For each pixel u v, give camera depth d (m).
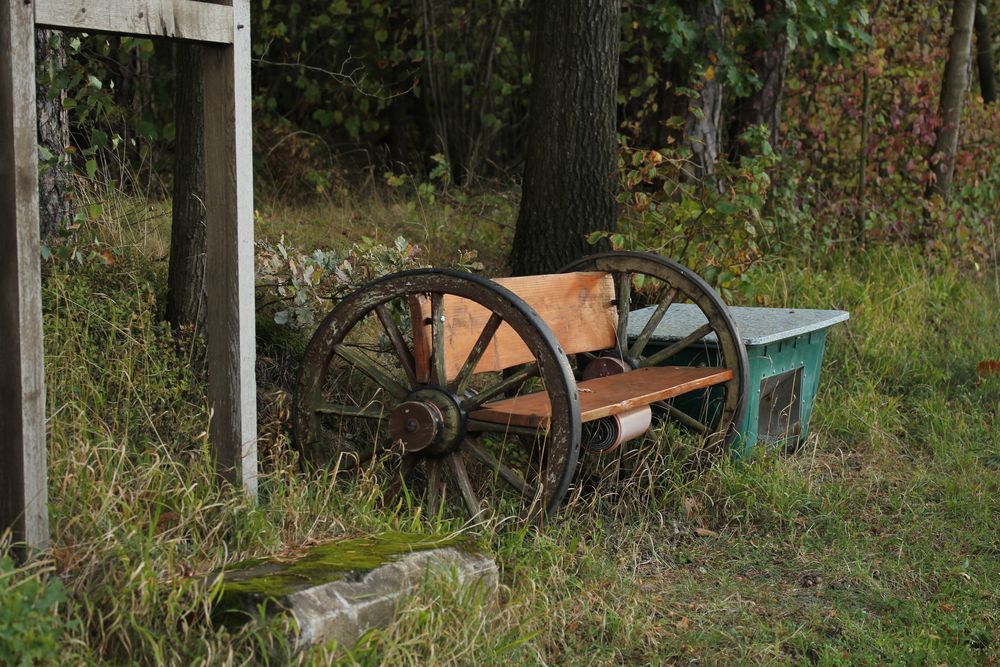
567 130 6.93
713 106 9.24
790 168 9.35
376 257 5.82
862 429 6.30
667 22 8.77
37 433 3.19
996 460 6.00
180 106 5.16
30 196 3.12
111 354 4.74
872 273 9.06
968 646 3.79
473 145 11.92
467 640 3.26
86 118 6.68
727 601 4.15
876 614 4.11
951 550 4.72
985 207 10.98
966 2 10.34
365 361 4.54
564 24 6.88
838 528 4.90
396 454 4.45
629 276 5.52
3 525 3.21
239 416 3.94
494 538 4.21
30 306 3.15
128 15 3.43
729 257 7.19
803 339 5.93
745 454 5.41
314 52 11.81
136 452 4.21
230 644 2.86
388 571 3.36
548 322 5.04
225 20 3.73
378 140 12.48
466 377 4.34
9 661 2.55
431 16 11.67
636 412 4.79
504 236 8.55
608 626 3.78
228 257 3.88
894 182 10.29
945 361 7.61
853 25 9.80
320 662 2.90
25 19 3.08
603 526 4.76
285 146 10.02
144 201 6.40
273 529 3.75
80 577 3.07
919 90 10.59
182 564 3.37
